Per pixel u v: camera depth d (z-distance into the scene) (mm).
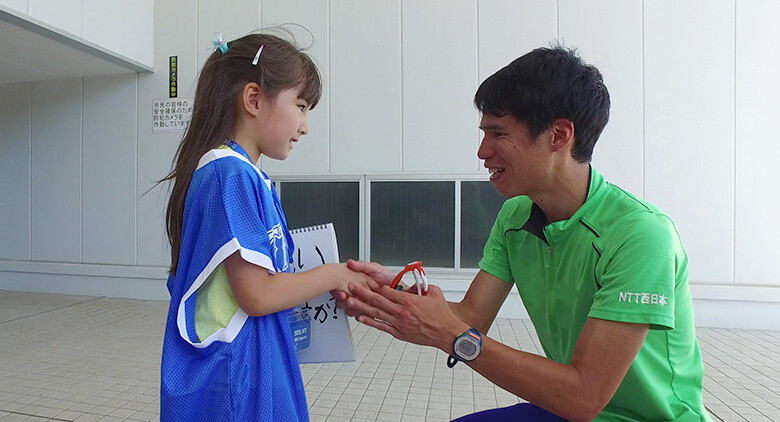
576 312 1101
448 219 4578
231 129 1153
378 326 1101
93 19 4414
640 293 925
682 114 4211
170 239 1160
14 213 5598
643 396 1053
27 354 3363
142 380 2889
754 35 4098
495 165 1078
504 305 4430
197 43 5043
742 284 4148
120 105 5266
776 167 4082
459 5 4512
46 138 5477
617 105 4297
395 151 4656
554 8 4367
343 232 4766
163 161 5176
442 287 4551
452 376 2975
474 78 4508
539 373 946
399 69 4629
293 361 1133
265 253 1031
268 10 4867
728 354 3434
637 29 4254
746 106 4121
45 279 5520
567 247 1104
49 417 2385
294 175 4832
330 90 4754
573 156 1022
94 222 5363
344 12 4715
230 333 1014
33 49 4477
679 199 4230
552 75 969
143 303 5008
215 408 999
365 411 2482
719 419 2432
